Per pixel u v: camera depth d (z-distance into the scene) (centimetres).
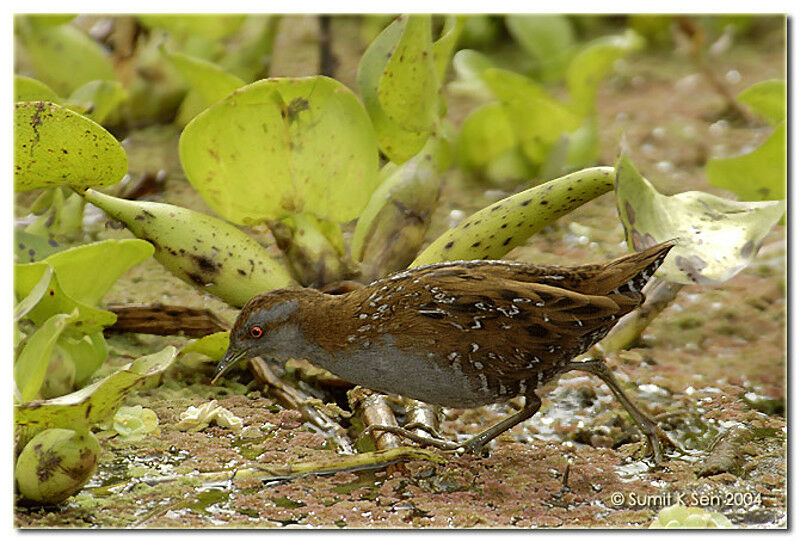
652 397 772
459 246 774
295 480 669
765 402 770
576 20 1345
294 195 762
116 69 1117
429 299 651
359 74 823
